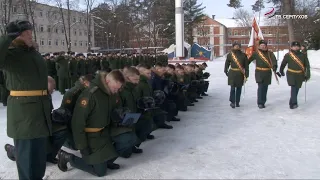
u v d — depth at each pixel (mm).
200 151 4965
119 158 4734
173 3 54594
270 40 66062
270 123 6641
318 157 4613
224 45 73688
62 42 56062
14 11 33312
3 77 3904
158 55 29078
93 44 59719
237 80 8352
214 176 4012
